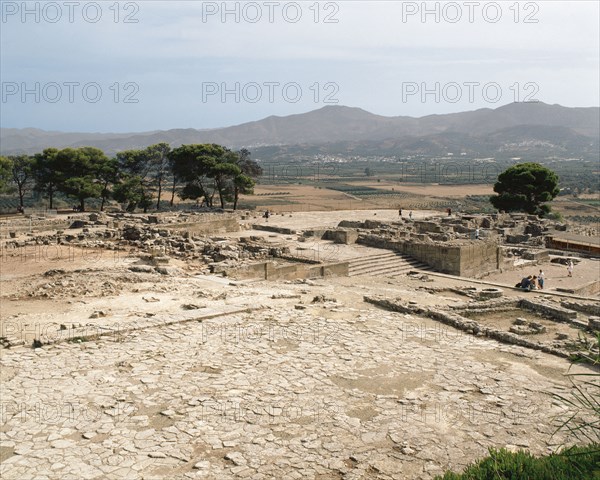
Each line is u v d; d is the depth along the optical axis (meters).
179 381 21.92
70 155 96.31
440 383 22.02
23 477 15.51
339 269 49.88
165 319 29.25
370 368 23.45
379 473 15.84
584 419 18.92
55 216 86.38
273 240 63.75
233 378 22.25
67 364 23.52
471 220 79.00
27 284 38.03
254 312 31.39
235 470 15.92
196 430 18.17
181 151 98.94
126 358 24.22
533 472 12.60
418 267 56.00
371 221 73.69
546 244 72.75
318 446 17.27
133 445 17.25
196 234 64.19
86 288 36.12
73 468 15.98
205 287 37.59
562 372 23.28
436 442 17.53
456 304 33.91
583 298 39.22
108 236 60.50
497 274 56.81
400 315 31.48
